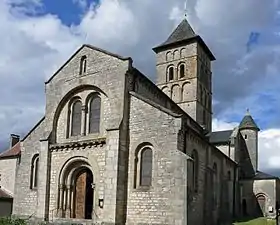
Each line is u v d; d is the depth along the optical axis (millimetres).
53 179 31297
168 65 60219
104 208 27047
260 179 56156
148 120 27891
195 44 58281
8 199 41125
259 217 50781
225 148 57844
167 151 26641
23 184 34750
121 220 26906
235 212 50719
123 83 28984
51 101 33219
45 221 30125
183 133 27484
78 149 30344
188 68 58125
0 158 44750
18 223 21281
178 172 25859
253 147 62281
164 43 61312
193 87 57062
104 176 28031
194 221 29391
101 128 29719
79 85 31625
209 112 62312
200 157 33469
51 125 32625
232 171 51625
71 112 32344
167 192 25984
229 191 47438
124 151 27922
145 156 27766
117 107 28703
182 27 60875
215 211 38438
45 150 31984
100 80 30422
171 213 25500
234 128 61500
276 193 55594
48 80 33969
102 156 28797
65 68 33094
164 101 35969
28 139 35812
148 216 26328
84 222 28031
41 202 30984
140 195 26938
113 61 30047
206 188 34938
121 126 28047
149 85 32594
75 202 30719
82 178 30859
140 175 27578
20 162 35656
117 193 26859
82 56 32156
